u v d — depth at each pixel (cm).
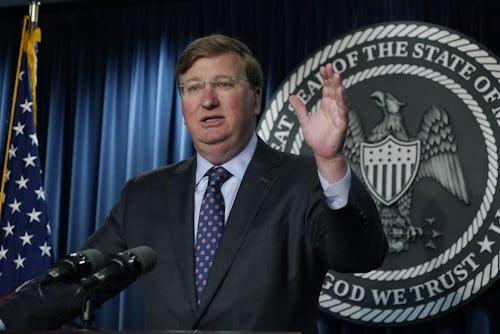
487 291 293
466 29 322
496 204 288
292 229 163
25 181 340
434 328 301
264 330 156
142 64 366
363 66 314
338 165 144
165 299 164
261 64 345
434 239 293
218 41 175
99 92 373
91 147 369
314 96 316
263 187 168
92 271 122
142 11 373
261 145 180
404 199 299
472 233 289
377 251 151
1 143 366
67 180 373
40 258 331
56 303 158
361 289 296
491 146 293
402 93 308
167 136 353
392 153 304
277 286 159
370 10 335
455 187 294
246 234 163
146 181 184
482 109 297
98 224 355
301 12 346
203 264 165
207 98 171
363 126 310
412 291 291
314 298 165
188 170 181
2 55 388
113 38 376
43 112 382
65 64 382
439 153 299
